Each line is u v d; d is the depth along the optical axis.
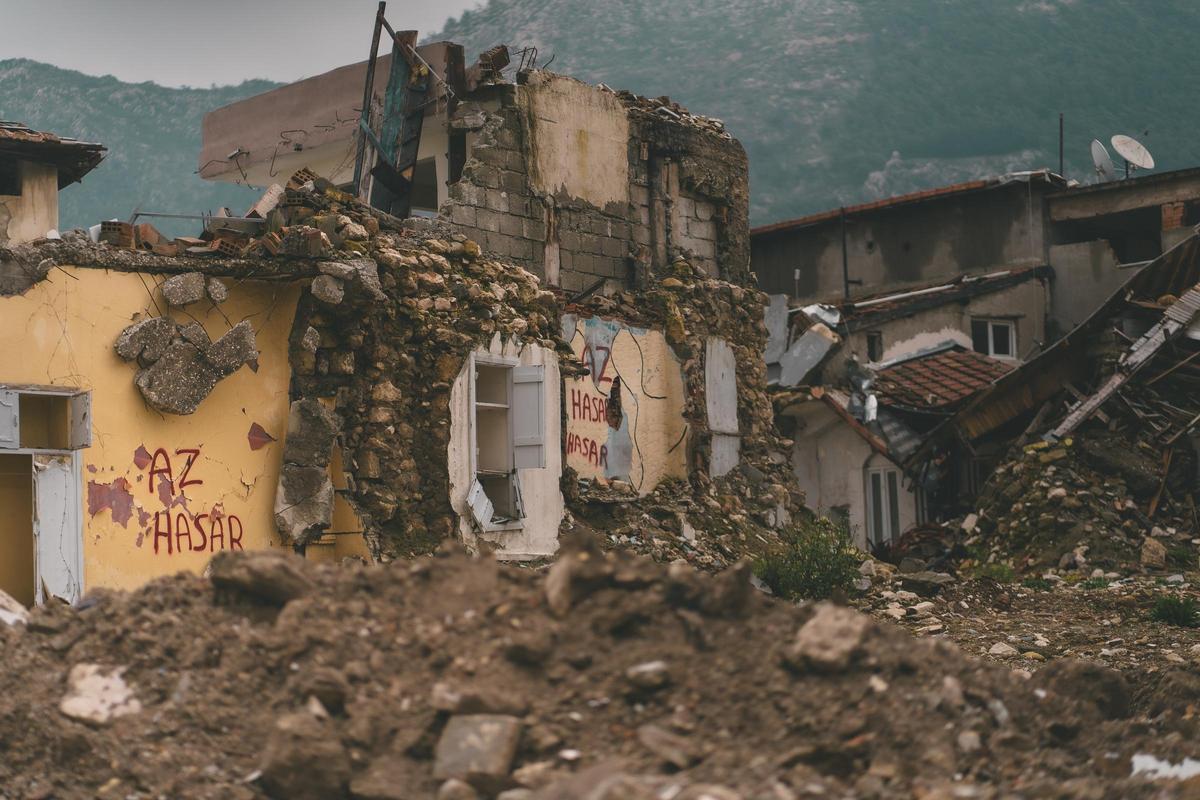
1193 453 23.78
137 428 13.01
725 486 20.64
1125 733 6.41
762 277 36.06
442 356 15.19
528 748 5.63
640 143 20.41
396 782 5.63
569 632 6.15
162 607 6.97
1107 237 33.41
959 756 5.69
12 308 12.25
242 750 6.11
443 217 17.14
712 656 6.01
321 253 13.90
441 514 15.00
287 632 6.51
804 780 5.34
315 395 14.30
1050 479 23.70
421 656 6.24
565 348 17.38
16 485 12.68
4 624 7.12
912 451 26.47
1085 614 16.45
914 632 14.84
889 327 29.30
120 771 6.00
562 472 17.42
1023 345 31.59
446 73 18.38
